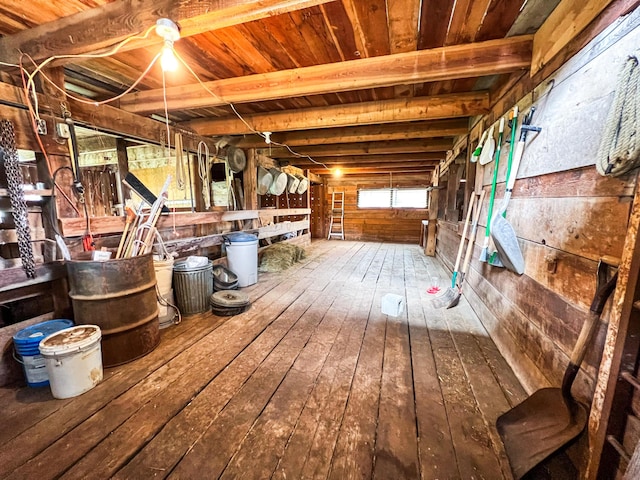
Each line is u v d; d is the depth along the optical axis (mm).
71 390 1526
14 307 2059
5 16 1559
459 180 4434
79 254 2027
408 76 1996
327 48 1912
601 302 1038
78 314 1779
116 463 1158
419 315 2682
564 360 1292
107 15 1495
